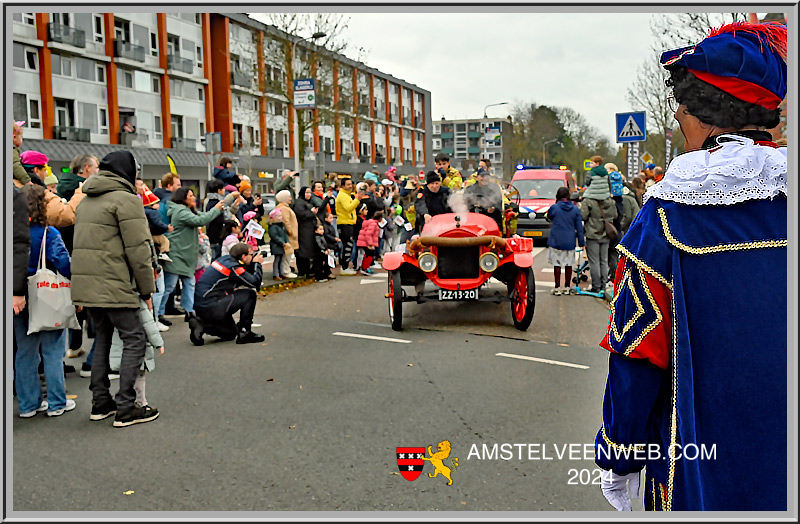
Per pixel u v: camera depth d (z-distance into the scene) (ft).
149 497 11.28
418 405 16.12
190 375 19.20
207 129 145.18
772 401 4.52
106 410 15.56
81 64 118.21
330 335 24.82
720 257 4.67
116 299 14.65
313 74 102.12
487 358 20.86
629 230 5.14
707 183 4.75
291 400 16.69
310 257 39.96
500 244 25.16
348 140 174.40
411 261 25.62
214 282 23.12
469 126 327.47
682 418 4.68
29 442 14.05
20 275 14.43
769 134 5.17
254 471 12.34
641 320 4.86
